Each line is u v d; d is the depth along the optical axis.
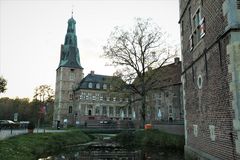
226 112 8.67
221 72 9.09
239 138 7.72
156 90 28.89
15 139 16.66
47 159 14.59
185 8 14.39
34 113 63.91
